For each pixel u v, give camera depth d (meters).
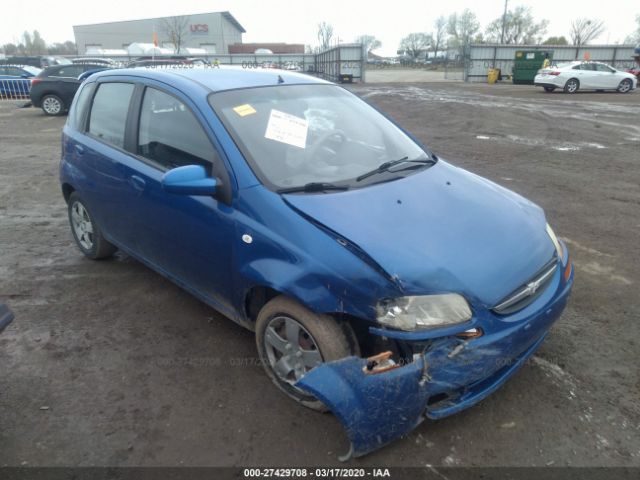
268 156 2.93
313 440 2.53
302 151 3.10
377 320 2.28
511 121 13.49
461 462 2.41
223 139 2.92
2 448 2.49
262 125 3.10
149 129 3.47
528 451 2.47
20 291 4.07
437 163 3.54
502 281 2.44
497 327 2.37
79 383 2.97
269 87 3.47
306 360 2.63
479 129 12.23
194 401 2.81
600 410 2.73
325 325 2.49
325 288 2.39
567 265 2.96
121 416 2.70
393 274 2.28
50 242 5.13
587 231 5.35
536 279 2.61
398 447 2.49
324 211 2.59
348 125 3.51
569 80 23.05
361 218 2.57
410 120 13.84
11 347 3.31
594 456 2.44
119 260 4.66
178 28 60.25
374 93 22.61
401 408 2.21
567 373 3.04
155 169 3.36
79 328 3.54
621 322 3.59
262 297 2.95
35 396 2.86
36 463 2.40
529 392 2.87
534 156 9.08
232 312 3.06
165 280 4.25
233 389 2.90
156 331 3.49
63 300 3.92
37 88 15.34
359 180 3.00
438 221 2.66
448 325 2.25
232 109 3.12
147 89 3.55
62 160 4.44
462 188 3.12
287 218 2.58
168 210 3.22
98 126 4.02
